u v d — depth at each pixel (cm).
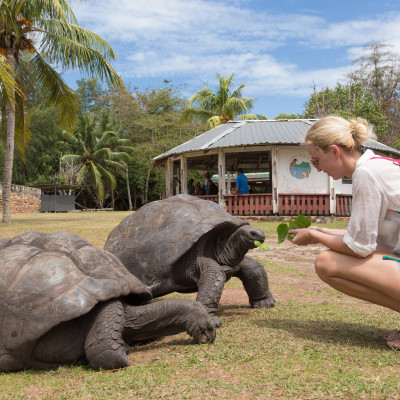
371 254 282
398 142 3359
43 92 1667
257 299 447
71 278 290
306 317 384
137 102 4159
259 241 384
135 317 304
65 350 289
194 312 304
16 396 234
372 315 388
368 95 3434
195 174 3669
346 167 288
